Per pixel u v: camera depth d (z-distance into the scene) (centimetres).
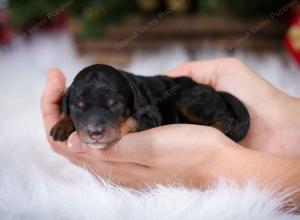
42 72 85
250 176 43
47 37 97
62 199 43
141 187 47
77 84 42
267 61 86
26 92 75
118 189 45
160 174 46
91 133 40
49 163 51
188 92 51
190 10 94
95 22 89
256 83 56
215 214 40
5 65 88
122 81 43
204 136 44
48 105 48
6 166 49
